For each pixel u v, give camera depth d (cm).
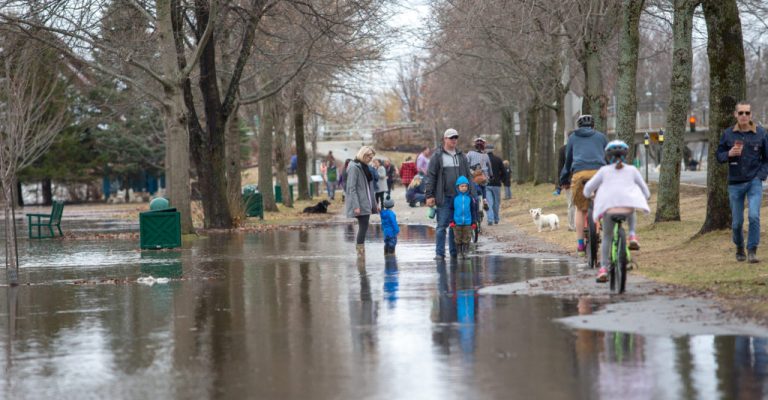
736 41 4000
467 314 2588
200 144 7562
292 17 7788
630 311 2520
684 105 5069
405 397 1689
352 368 1945
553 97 11462
